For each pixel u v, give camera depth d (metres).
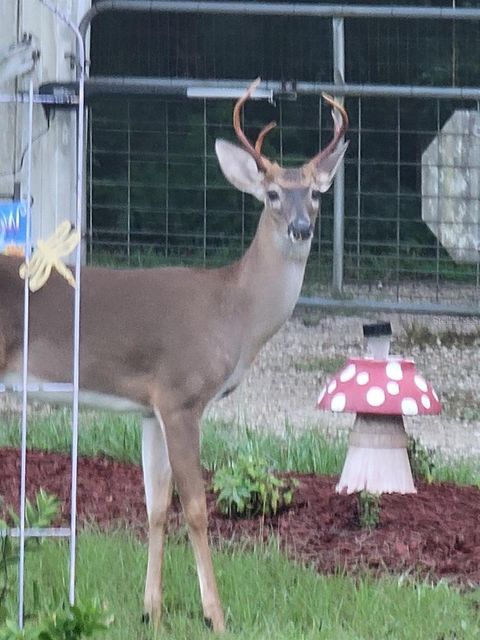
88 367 9.18
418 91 14.57
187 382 9.14
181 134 18.80
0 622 7.70
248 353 9.56
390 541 10.00
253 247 9.62
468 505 10.89
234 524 10.45
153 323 9.18
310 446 12.57
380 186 18.70
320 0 21.69
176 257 17.20
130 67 20.08
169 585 9.16
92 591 8.65
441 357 16.88
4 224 9.05
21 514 7.68
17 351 9.18
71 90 10.80
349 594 8.91
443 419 14.85
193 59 20.44
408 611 8.60
